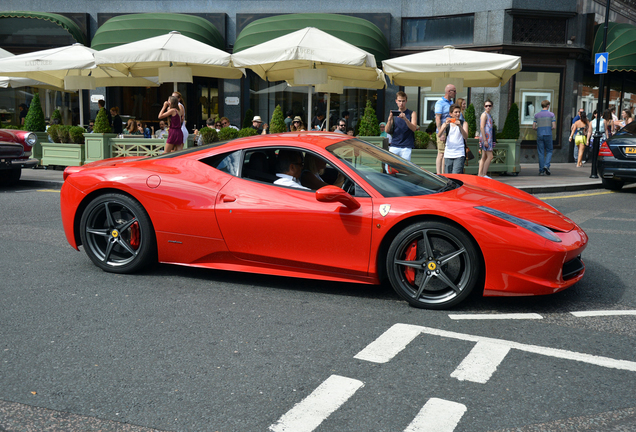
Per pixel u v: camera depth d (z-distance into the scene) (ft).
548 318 12.64
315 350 10.79
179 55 36.45
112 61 37.14
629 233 22.18
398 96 30.94
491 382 9.53
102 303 13.39
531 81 59.00
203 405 8.71
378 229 13.17
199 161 15.30
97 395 9.01
